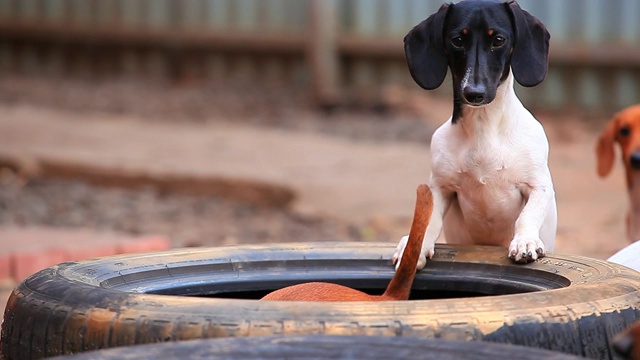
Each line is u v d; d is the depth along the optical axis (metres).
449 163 5.69
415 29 5.53
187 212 13.55
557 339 4.03
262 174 14.80
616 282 4.53
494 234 5.86
